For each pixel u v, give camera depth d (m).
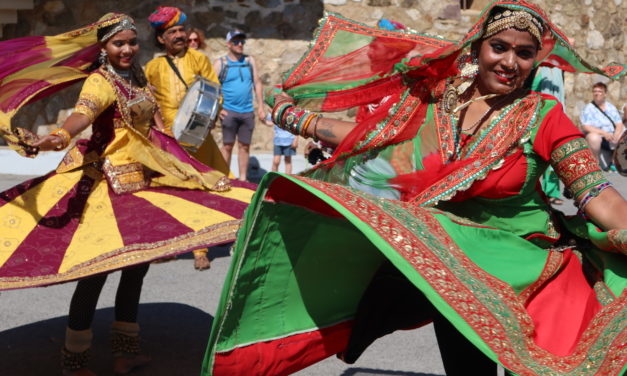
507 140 2.70
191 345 4.80
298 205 2.62
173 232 3.93
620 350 2.28
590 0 14.23
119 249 3.80
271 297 2.74
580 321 2.60
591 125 12.72
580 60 2.95
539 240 2.79
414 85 2.89
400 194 2.90
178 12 7.38
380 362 4.64
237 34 10.12
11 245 3.82
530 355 2.39
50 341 4.84
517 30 2.62
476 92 2.77
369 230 2.40
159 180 4.27
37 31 11.95
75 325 3.99
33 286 3.62
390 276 2.91
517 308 2.47
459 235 2.62
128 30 4.20
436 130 2.79
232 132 10.35
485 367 2.81
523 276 2.60
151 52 12.12
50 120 11.99
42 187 4.11
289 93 3.31
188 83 7.36
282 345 2.80
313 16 12.51
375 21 12.70
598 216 2.61
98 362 4.47
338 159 2.99
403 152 2.87
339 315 2.91
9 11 11.70
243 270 2.60
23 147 3.63
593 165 2.62
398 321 2.95
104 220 4.00
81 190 4.11
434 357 4.74
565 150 2.63
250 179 11.49
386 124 2.88
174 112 7.32
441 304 2.33
